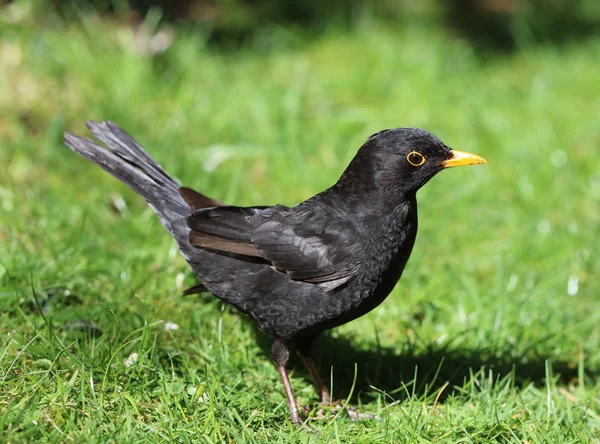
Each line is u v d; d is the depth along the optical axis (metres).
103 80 14.48
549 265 11.84
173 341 9.08
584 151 14.95
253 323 9.59
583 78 18.12
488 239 12.55
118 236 11.01
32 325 8.54
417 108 15.78
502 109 16.34
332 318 8.28
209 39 17.75
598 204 13.38
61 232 10.82
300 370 9.34
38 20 15.39
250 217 8.38
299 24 19.08
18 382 7.69
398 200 8.20
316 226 8.19
